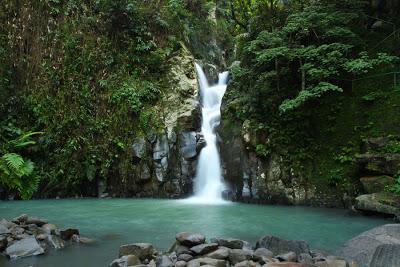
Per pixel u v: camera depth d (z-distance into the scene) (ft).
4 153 38.86
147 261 16.15
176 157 41.11
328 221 26.73
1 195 38.19
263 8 47.62
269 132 37.04
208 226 24.86
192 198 39.50
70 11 49.01
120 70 47.21
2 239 17.93
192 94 46.44
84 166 40.96
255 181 36.11
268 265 14.19
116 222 26.07
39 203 35.94
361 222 26.27
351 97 36.55
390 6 41.39
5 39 45.16
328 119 36.47
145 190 40.96
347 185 32.63
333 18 35.65
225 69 66.08
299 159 35.70
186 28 58.49
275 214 29.58
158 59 48.78
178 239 17.38
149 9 52.34
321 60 34.27
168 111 44.06
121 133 42.86
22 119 42.24
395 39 38.14
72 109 43.14
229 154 38.86
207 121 45.39
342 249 17.70
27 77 44.27
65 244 19.53
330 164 34.47
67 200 38.47
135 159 41.45
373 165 30.19
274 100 38.60
